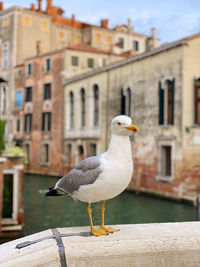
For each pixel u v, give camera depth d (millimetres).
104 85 24297
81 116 27766
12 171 12531
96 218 3148
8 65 36969
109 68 23547
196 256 2566
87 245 2422
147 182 19891
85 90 26719
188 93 17891
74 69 30484
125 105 22266
